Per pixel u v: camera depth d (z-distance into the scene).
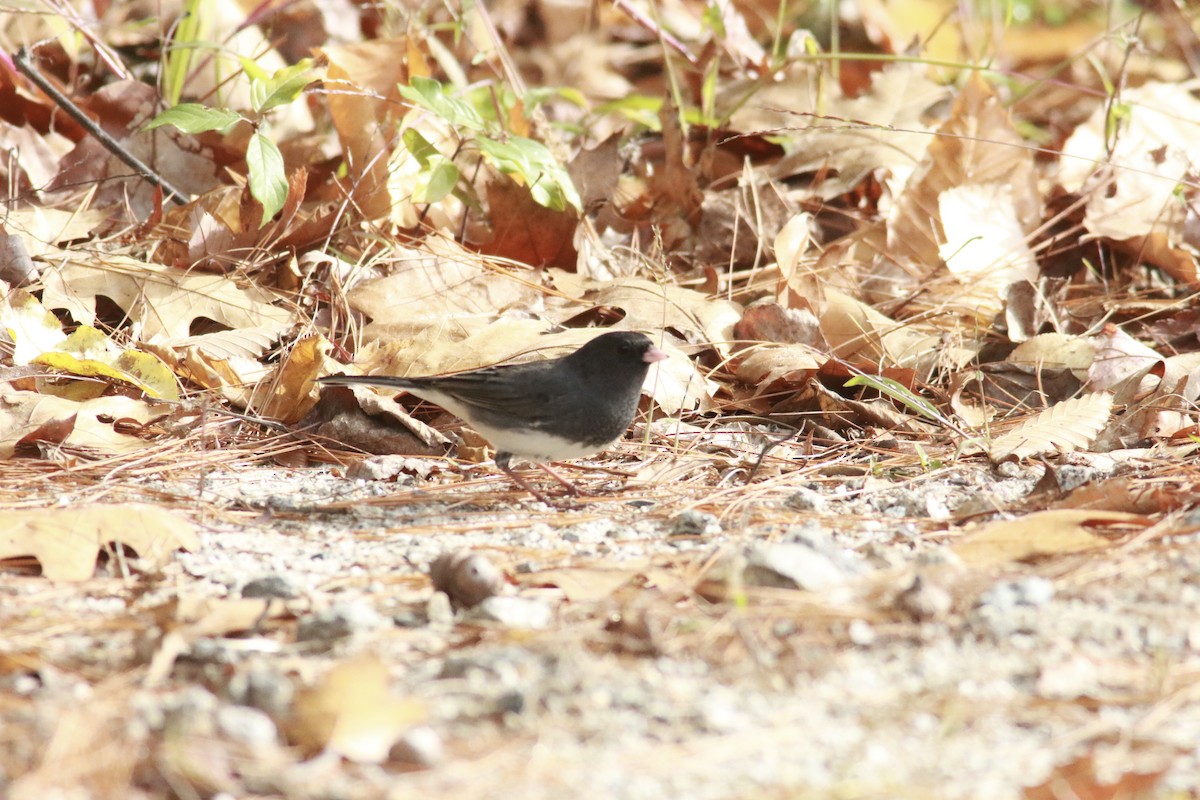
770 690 5.39
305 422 10.13
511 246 12.66
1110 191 13.52
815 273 11.91
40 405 9.38
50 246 11.59
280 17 16.62
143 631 6.05
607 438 9.08
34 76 12.33
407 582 6.87
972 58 16.77
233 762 4.71
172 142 13.30
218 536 7.81
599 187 13.50
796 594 6.22
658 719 5.12
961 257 12.53
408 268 11.64
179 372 10.61
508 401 8.86
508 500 8.92
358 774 4.70
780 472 9.45
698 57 16.14
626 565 6.97
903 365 11.12
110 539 7.11
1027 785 4.64
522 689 5.18
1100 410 9.86
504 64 14.61
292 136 14.11
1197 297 12.23
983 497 8.18
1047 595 6.28
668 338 11.09
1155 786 4.56
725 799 4.55
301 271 11.93
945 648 5.75
